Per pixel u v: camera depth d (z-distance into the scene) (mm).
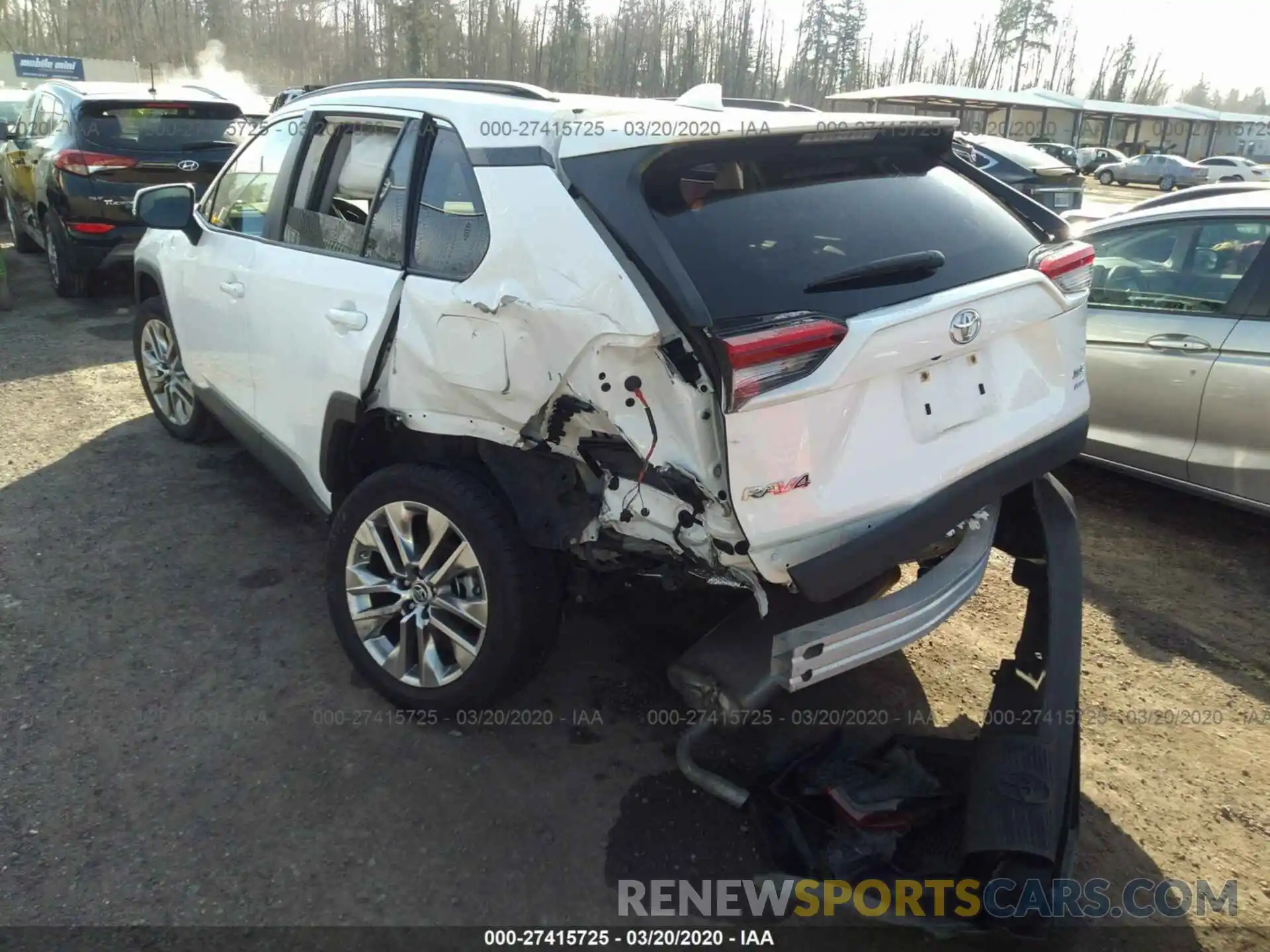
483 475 2818
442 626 2848
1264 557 4270
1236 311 4148
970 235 2691
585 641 3438
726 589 2787
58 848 2416
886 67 69188
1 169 10141
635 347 2186
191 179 7852
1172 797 2791
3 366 6332
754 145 2469
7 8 46938
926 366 2414
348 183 3195
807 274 2311
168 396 5012
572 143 2402
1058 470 5277
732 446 2107
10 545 3896
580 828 2578
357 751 2826
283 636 3373
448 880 2395
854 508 2281
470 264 2598
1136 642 3600
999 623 3693
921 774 2695
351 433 3145
